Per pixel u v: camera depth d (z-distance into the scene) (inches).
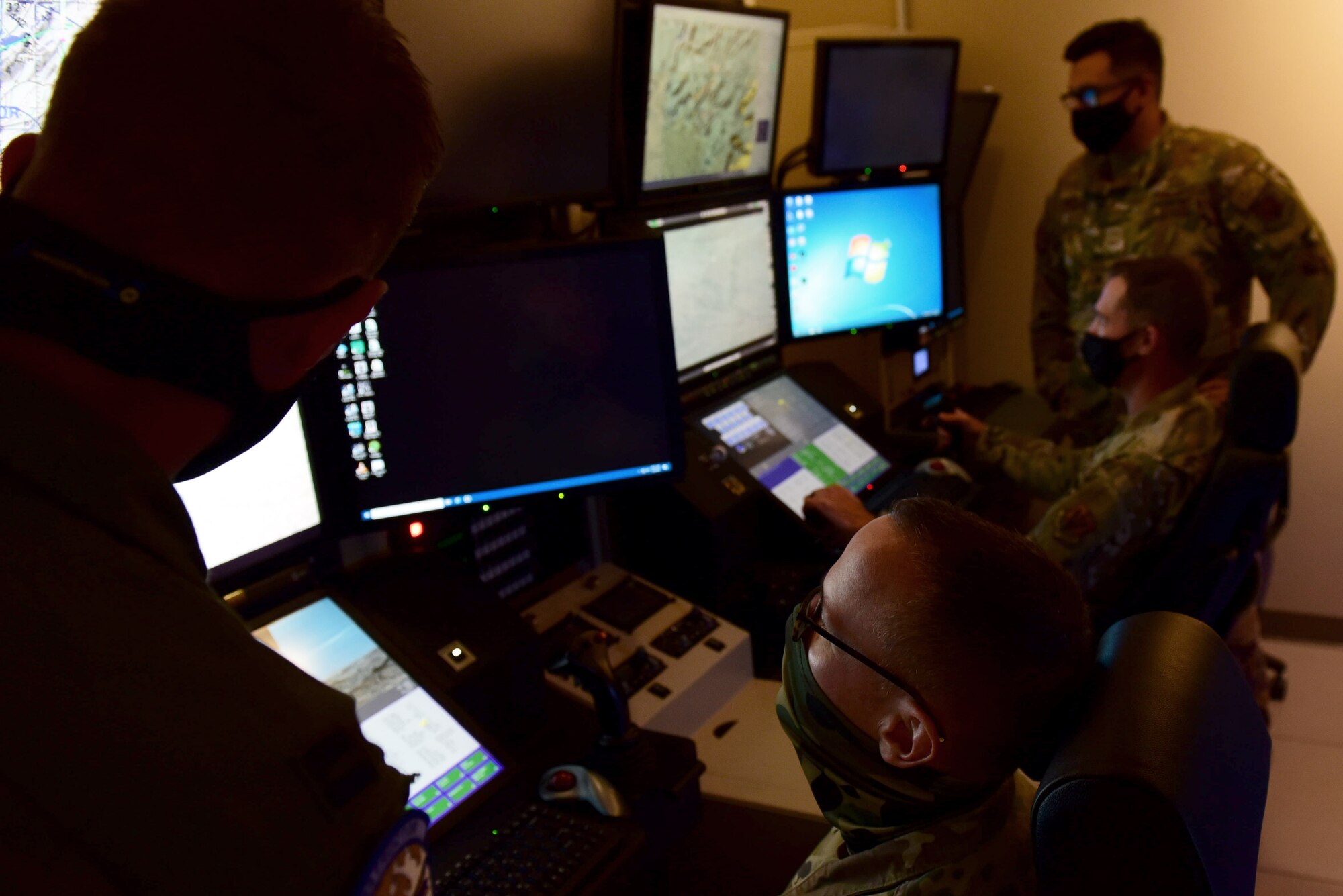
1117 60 95.7
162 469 16.7
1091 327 76.4
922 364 110.8
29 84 43.9
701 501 71.8
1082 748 25.3
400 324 55.5
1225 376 78.3
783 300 92.7
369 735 47.7
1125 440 74.4
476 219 68.6
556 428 59.6
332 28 17.1
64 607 14.1
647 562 75.7
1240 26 109.0
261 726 15.7
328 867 15.7
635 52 73.7
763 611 72.2
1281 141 110.4
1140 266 73.2
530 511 70.3
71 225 15.6
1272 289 95.9
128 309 15.8
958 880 29.3
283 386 18.8
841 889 31.2
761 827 57.0
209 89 15.8
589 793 47.5
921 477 84.7
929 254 102.4
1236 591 75.3
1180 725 25.8
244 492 49.9
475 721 50.6
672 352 60.7
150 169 15.7
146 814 14.0
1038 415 113.7
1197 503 71.0
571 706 59.6
